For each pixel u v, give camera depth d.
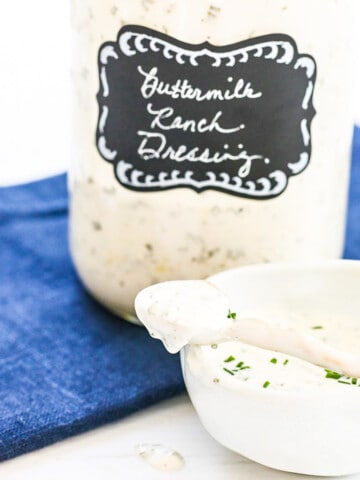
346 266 0.31
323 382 0.27
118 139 0.32
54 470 0.28
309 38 0.30
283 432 0.26
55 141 0.59
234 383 0.26
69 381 0.31
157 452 0.29
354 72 0.33
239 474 0.28
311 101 0.31
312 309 0.31
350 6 0.31
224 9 0.29
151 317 0.27
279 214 0.33
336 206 0.34
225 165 0.31
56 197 0.45
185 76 0.30
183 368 0.28
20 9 0.67
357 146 0.48
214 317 0.27
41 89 0.65
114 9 0.30
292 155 0.32
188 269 0.33
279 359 0.28
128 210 0.33
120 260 0.34
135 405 0.30
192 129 0.31
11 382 0.31
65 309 0.36
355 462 0.26
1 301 0.37
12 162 0.56
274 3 0.30
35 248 0.41
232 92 0.31
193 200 0.32
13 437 0.28
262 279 0.31
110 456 0.28
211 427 0.27
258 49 0.30
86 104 0.33
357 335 0.30
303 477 0.28
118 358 0.33
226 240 0.33
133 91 0.31
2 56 0.65
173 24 0.30
